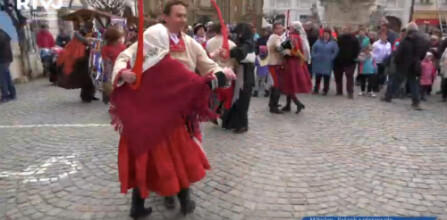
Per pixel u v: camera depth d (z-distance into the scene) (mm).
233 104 5793
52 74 10688
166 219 3242
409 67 7824
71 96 9039
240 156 4801
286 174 4234
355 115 7230
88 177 4117
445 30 23297
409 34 7816
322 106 8102
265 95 9297
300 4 38688
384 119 6910
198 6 26203
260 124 6480
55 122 6496
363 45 10578
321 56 9297
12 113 7215
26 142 5348
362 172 4312
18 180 4055
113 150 4980
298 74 7039
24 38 11570
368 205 3531
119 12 14477
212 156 4789
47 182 3996
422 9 34406
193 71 3094
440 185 3990
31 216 3307
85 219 3254
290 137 5680
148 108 2764
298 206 3504
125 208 3438
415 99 7910
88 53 8180
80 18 10641
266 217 3307
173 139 2842
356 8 15695
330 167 4453
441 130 6160
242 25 5691
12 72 10938
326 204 3547
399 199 3662
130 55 2918
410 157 4820
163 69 2752
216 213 3363
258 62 9070
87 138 5520
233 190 3818
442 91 9008
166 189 2803
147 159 2799
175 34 3008
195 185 3916
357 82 11375
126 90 2816
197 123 3064
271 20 28359
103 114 7113
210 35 7867
